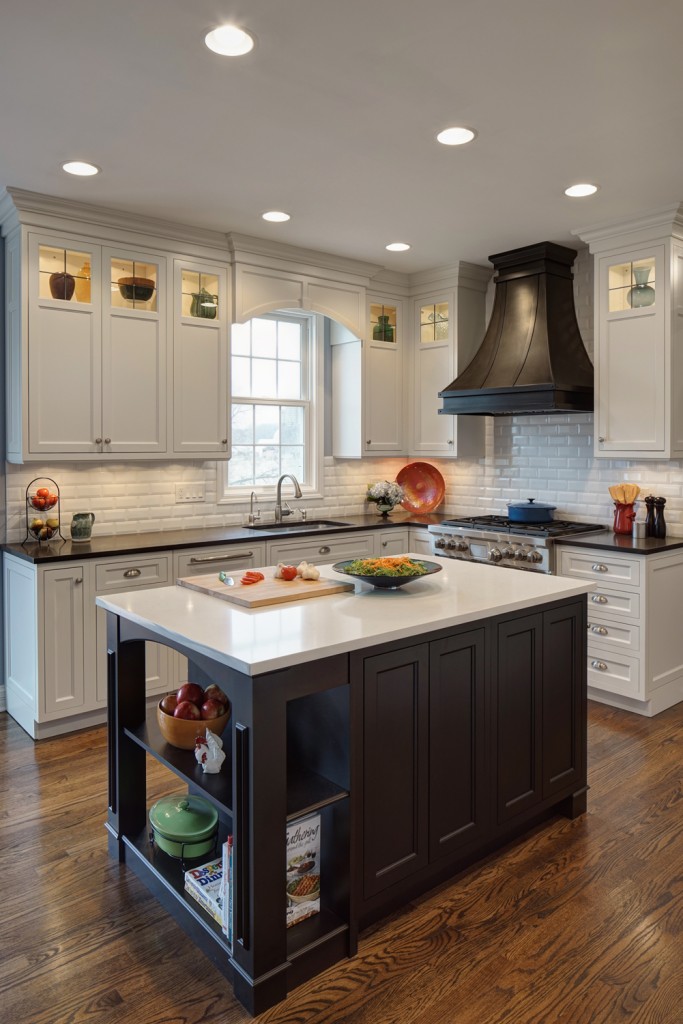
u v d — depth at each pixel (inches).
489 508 209.2
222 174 131.1
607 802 115.5
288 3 80.7
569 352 173.5
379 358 204.1
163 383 159.6
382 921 86.4
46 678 137.1
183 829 90.9
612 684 156.0
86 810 112.8
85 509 163.2
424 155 123.1
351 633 80.0
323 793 78.4
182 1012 72.2
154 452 159.0
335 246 178.4
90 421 149.4
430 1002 73.4
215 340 168.2
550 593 101.9
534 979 76.4
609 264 163.0
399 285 207.3
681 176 133.0
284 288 179.8
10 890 92.3
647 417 157.9
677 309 154.9
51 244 143.1
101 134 114.4
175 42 88.5
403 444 212.4
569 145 119.3
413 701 85.9
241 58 92.3
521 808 101.3
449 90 100.9
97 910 88.4
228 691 74.2
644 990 74.7
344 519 206.7
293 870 79.4
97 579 142.0
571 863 98.2
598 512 183.6
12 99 102.8
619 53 91.7
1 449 152.2
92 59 92.3
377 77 97.3
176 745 89.1
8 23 84.0
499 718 97.3
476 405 176.2
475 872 96.3
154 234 156.6
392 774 83.9
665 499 166.1
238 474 194.4
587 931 84.0
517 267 181.9
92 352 149.2
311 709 83.4
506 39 88.3
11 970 78.1
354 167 128.0
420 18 83.8
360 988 75.5
